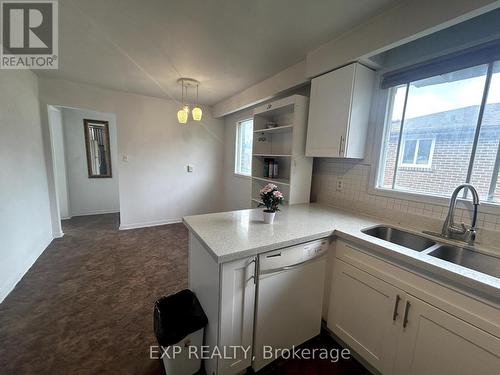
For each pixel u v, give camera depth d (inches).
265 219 64.5
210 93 136.4
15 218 87.3
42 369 52.7
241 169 163.5
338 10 58.1
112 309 73.6
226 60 89.4
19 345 58.9
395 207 69.3
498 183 52.1
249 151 152.2
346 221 68.9
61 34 73.2
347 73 68.6
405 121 68.2
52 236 130.6
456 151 58.2
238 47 78.9
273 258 50.9
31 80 108.3
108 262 105.4
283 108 92.9
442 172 61.1
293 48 78.6
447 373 41.1
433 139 62.4
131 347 59.6
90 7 59.7
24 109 99.8
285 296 55.1
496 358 35.4
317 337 66.0
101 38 75.2
